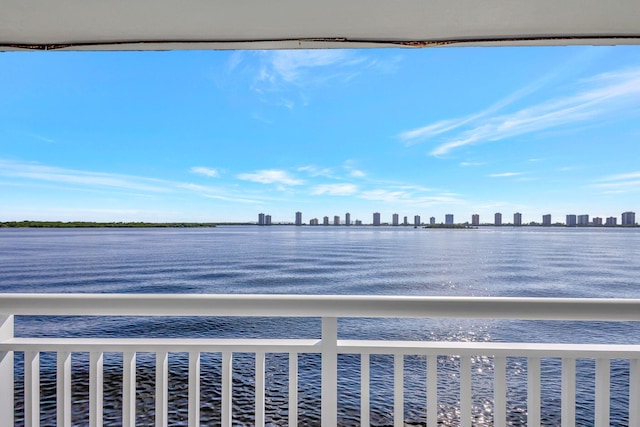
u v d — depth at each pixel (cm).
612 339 1460
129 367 121
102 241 5947
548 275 3036
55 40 159
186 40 160
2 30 151
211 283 2650
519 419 697
